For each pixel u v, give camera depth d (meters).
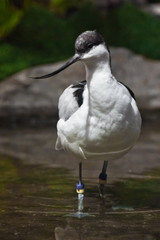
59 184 9.18
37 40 17.52
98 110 7.23
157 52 17.28
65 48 17.47
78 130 7.55
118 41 17.70
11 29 17.30
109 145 7.61
